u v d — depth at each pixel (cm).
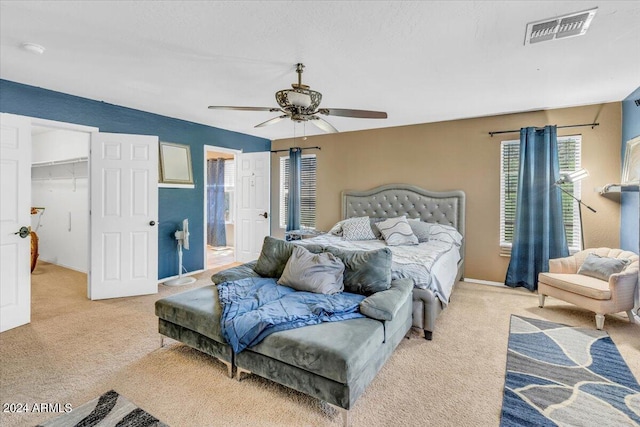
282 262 306
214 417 182
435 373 227
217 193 793
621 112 375
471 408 190
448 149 476
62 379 215
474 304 368
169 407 189
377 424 177
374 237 464
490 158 449
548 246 400
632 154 339
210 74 299
